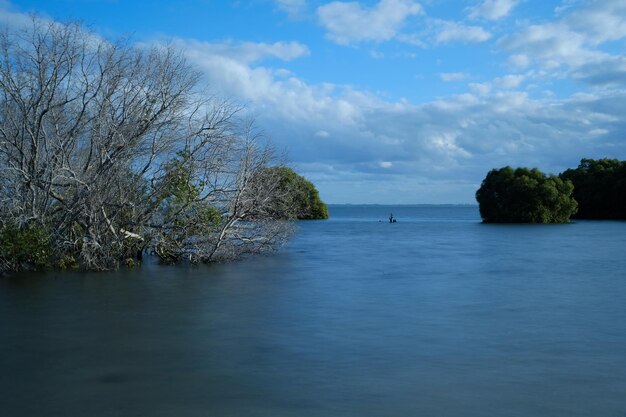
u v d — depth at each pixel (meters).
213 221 20.36
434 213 151.25
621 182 82.75
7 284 15.36
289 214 23.22
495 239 36.41
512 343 9.07
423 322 10.63
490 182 71.06
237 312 11.56
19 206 17.86
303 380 7.20
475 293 14.09
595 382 7.14
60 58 18.41
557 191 68.25
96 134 18.48
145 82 19.23
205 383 7.09
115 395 6.66
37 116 18.39
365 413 6.11
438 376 7.37
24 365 7.86
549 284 15.70
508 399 6.53
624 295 13.77
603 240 35.19
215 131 20.08
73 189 18.86
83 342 9.09
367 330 9.96
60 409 6.24
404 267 19.98
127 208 19.12
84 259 18.22
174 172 19.55
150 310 11.77
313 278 16.86
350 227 55.09
